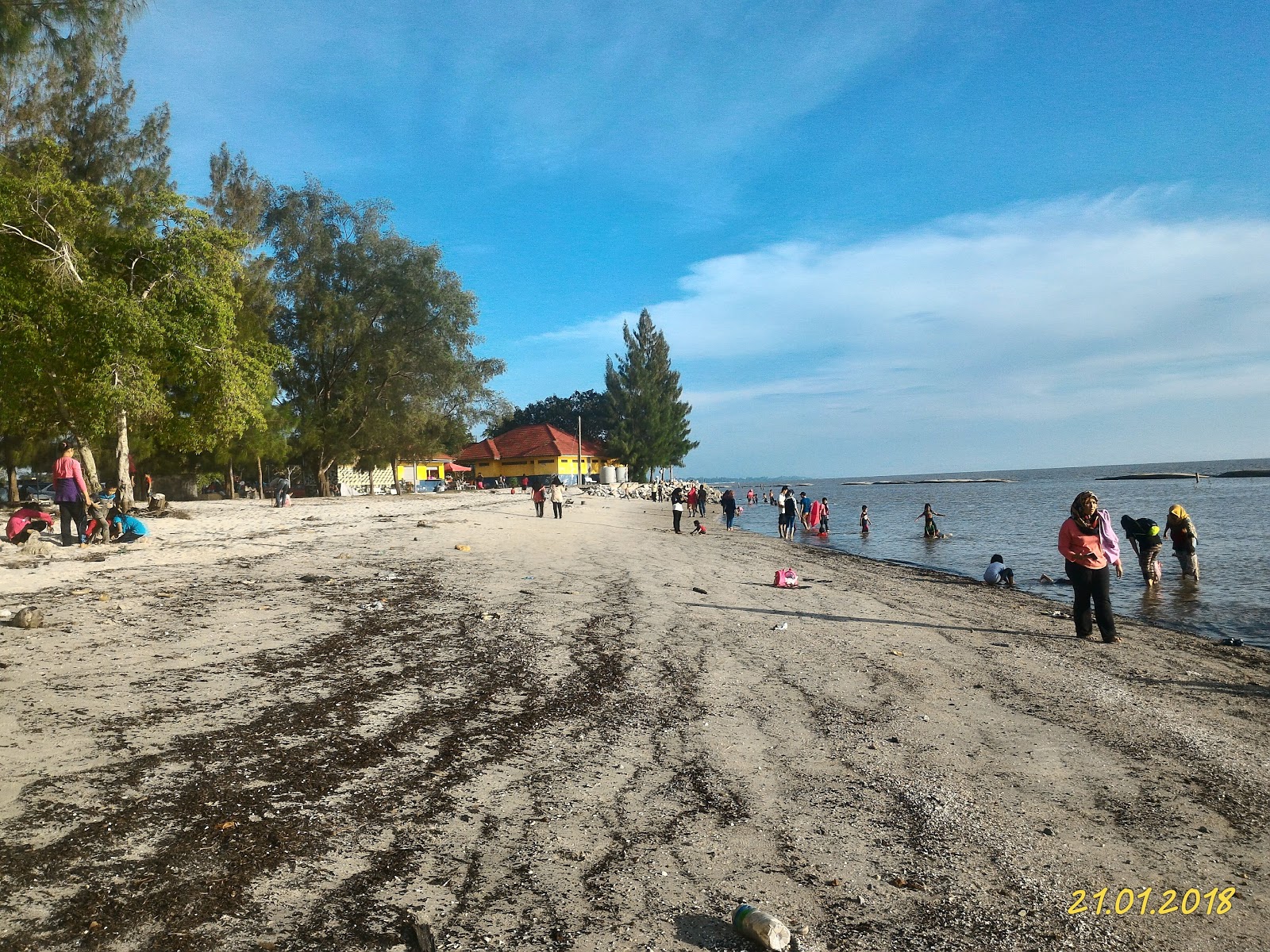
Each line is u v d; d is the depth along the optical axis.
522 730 5.54
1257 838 4.29
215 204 38.34
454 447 53.44
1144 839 4.21
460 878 3.43
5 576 11.28
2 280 17.45
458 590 11.62
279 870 3.39
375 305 44.47
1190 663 9.31
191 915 2.99
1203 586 16.80
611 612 10.43
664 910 3.23
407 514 29.06
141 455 33.38
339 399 45.16
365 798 4.23
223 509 29.94
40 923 2.87
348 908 3.12
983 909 3.39
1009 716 6.55
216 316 21.30
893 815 4.37
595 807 4.29
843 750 5.44
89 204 19.77
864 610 12.16
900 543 29.42
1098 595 10.44
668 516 43.91
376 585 11.82
